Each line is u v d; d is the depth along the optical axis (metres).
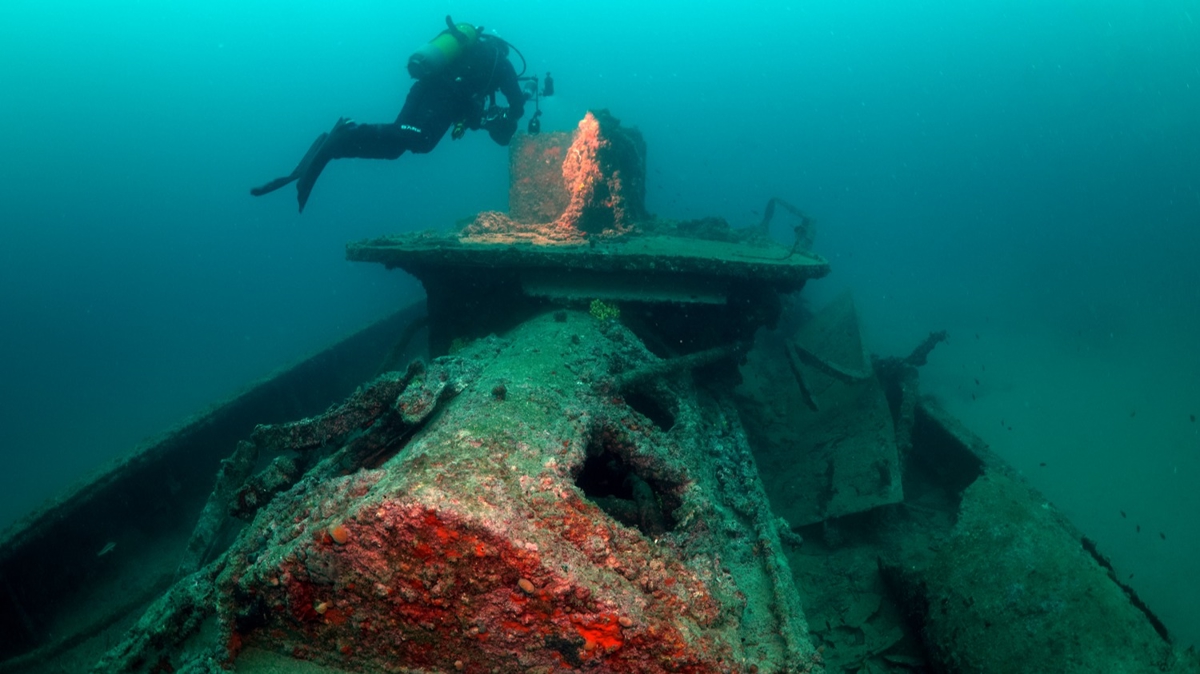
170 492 6.11
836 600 4.85
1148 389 14.30
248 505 3.21
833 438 6.46
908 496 6.29
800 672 2.52
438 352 6.40
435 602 2.05
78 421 21.48
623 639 2.02
